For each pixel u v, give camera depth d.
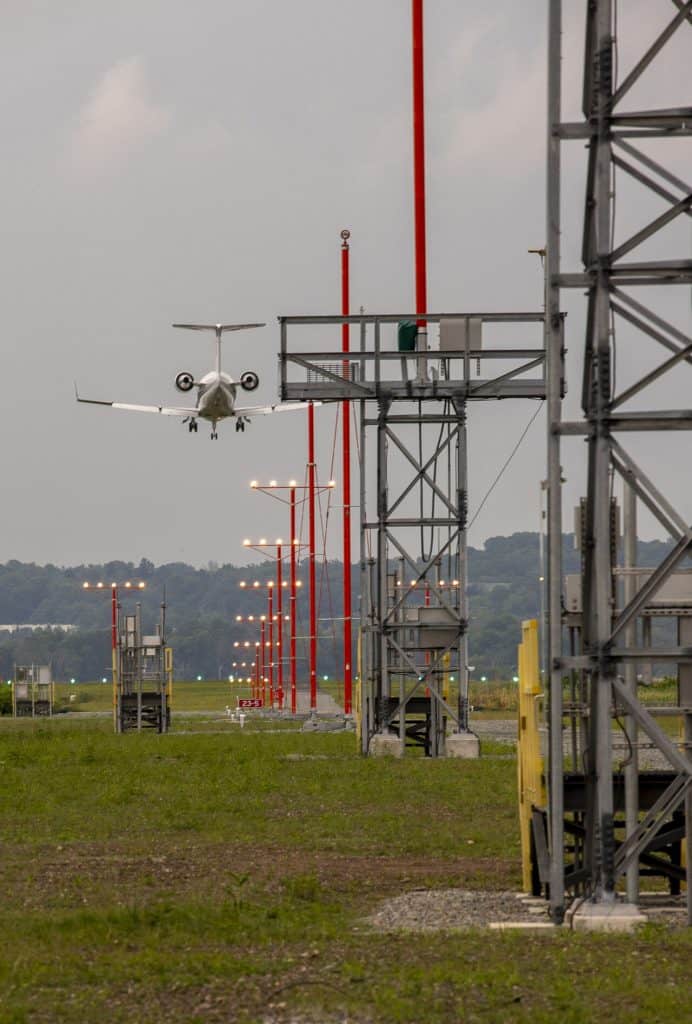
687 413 60.75
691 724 66.31
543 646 74.12
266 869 78.69
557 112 62.34
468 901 68.31
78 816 103.69
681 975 50.41
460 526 158.12
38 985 50.50
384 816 103.00
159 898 68.69
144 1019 45.53
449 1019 44.75
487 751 167.00
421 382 154.00
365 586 161.00
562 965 51.59
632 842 61.25
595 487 62.91
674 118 61.47
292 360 151.88
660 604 66.69
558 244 62.34
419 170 164.50
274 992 48.66
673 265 61.12
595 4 62.84
